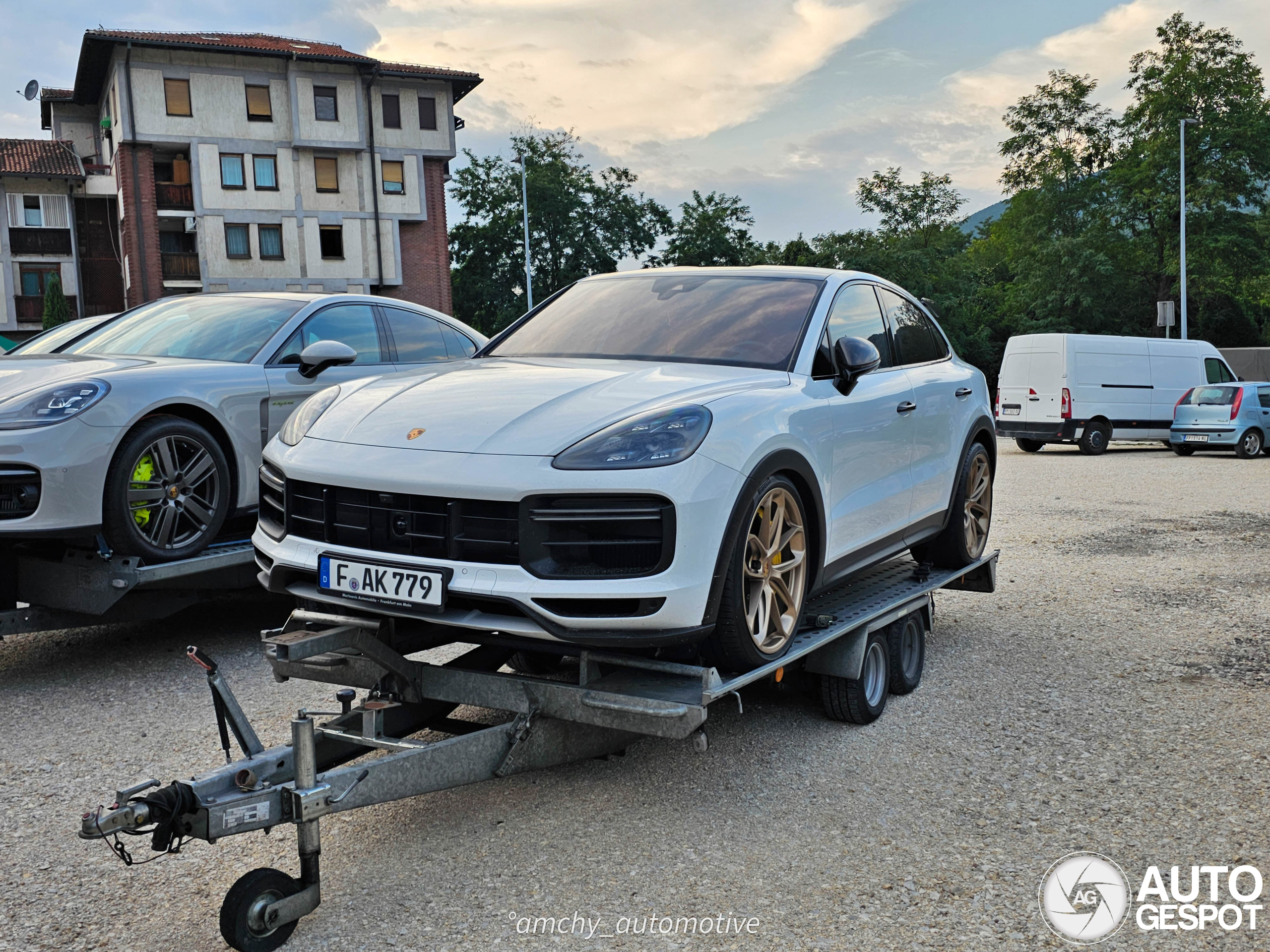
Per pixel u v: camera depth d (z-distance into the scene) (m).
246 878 2.29
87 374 4.57
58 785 3.34
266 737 3.77
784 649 3.32
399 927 2.44
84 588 4.50
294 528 3.14
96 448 4.32
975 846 2.90
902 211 49.41
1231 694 4.32
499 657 3.61
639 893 2.62
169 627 5.55
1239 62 44.34
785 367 3.59
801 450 3.30
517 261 55.41
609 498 2.73
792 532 3.33
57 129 44.72
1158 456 17.98
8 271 40.34
